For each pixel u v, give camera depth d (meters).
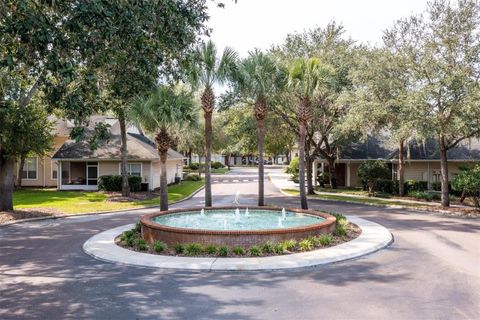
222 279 8.95
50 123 28.48
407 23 21.97
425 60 20.27
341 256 10.60
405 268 9.74
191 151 72.19
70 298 7.71
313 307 7.14
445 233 14.59
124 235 13.32
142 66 11.09
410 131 20.55
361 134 30.42
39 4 8.77
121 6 8.70
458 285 8.36
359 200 26.06
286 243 11.30
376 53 23.05
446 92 19.06
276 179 50.31
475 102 17.81
